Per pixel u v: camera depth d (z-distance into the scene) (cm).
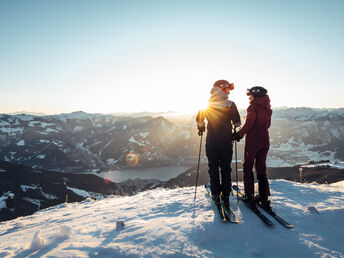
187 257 254
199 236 296
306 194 498
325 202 443
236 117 401
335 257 260
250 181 415
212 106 403
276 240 293
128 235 317
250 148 411
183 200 482
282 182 604
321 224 336
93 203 863
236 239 294
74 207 847
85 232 352
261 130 407
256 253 268
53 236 327
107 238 316
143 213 446
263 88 420
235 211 379
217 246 281
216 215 360
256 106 402
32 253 281
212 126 402
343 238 299
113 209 552
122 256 259
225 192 386
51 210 856
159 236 299
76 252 270
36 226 570
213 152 401
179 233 304
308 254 267
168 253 260
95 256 262
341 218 348
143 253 262
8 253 298
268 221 328
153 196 626
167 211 433
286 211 382
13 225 652
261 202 390
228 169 394
